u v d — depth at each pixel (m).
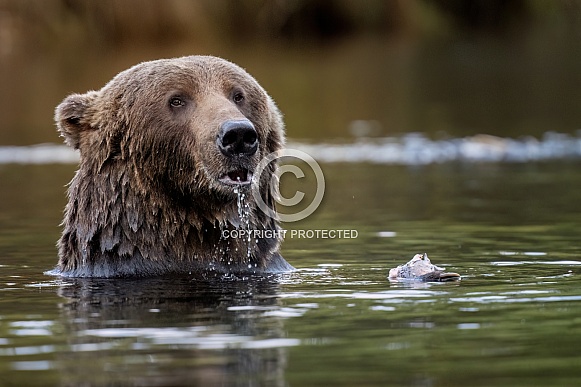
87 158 23.73
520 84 84.44
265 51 103.31
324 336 16.19
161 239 23.16
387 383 13.59
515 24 127.81
